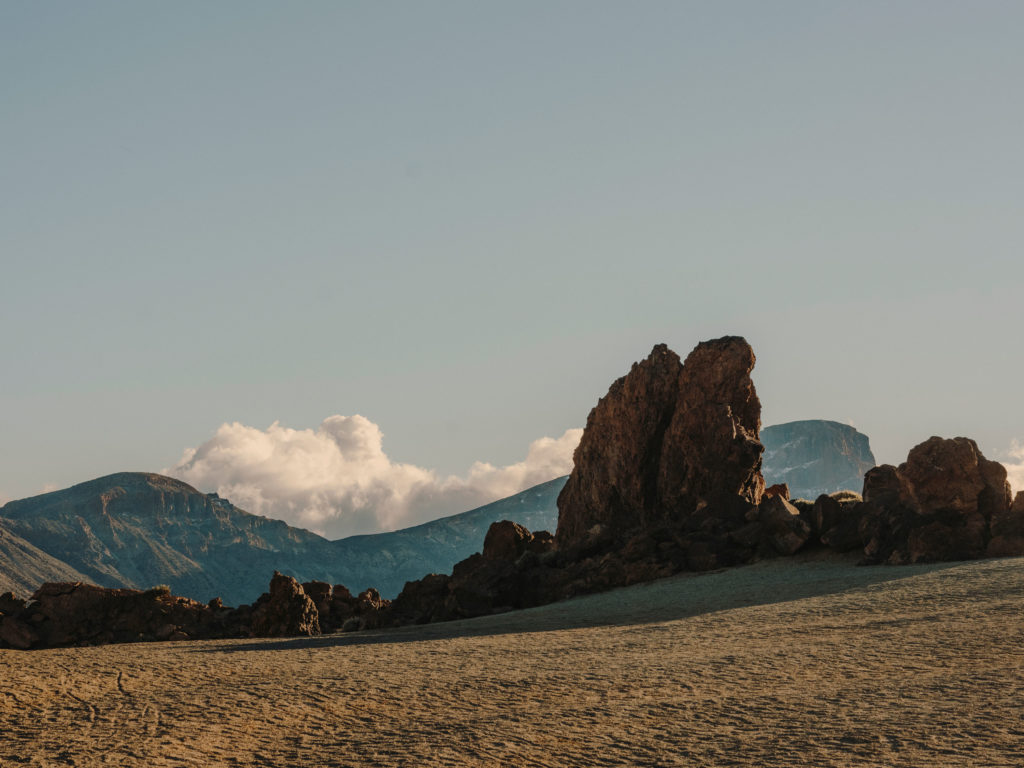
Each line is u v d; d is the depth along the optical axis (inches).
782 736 970.7
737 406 3737.7
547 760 938.1
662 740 984.9
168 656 1753.2
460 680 1359.5
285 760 961.5
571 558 3388.3
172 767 937.5
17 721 1131.9
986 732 933.2
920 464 2797.7
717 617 2025.1
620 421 3875.5
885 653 1370.6
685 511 3678.6
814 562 2871.6
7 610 2770.7
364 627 3132.4
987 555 2598.4
